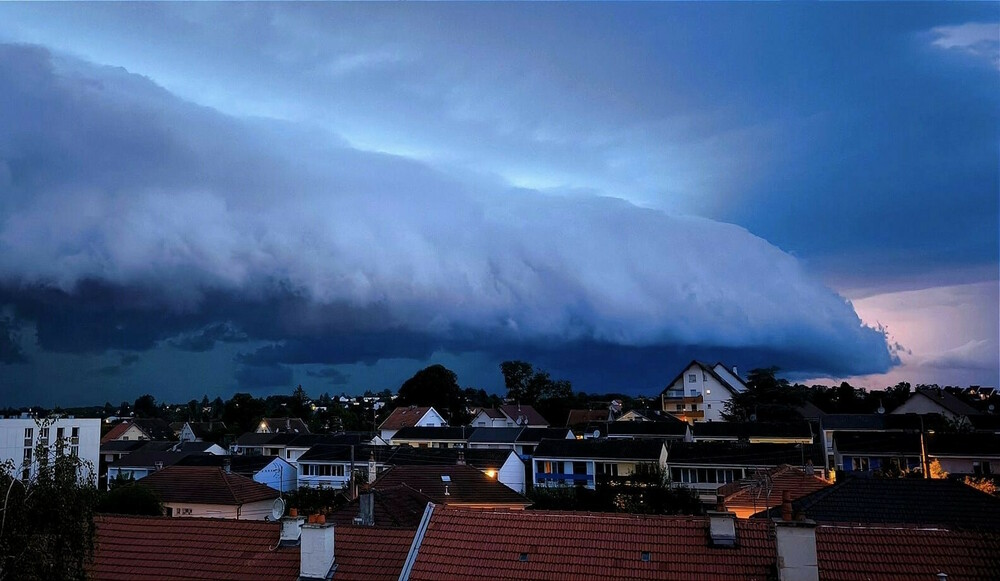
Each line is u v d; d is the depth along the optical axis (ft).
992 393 501.97
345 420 501.56
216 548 77.56
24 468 57.72
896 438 230.68
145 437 446.60
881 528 66.74
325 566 70.13
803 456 219.82
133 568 75.92
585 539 69.26
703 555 65.72
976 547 63.77
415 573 67.56
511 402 529.04
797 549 59.67
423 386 497.87
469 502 159.22
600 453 242.58
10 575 51.34
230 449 359.05
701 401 381.19
